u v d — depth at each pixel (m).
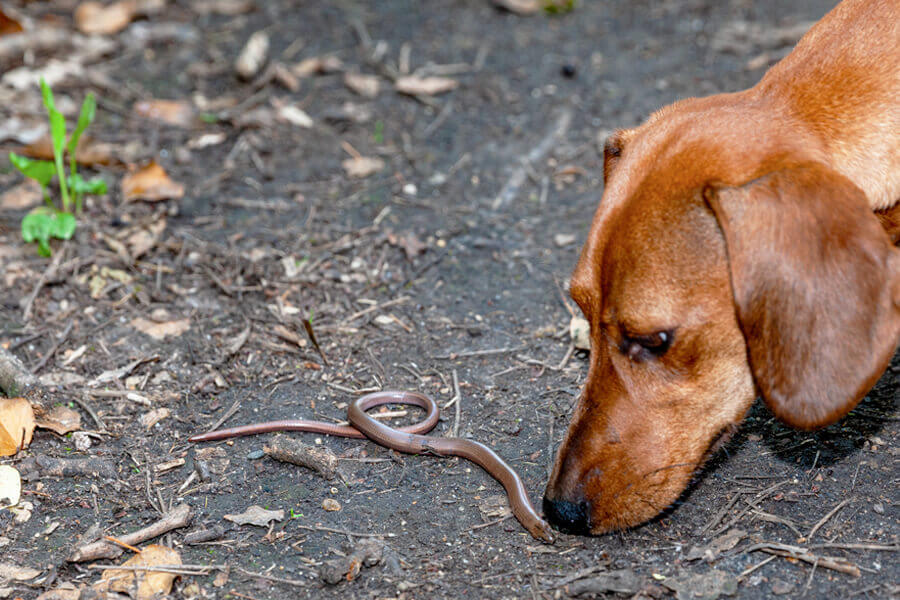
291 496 1.15
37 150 1.45
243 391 1.24
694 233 1.06
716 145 1.07
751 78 1.63
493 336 1.28
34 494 1.15
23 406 1.19
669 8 1.89
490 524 1.13
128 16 1.78
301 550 1.12
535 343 1.28
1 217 1.39
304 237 1.38
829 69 1.10
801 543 1.10
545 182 1.46
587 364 1.25
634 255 1.07
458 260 1.36
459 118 1.56
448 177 1.46
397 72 1.66
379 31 1.80
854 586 1.08
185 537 1.12
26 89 1.55
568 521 1.09
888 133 1.09
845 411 1.04
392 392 1.22
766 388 1.05
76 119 1.51
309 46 1.74
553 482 1.10
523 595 1.08
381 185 1.45
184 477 1.17
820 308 1.04
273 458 1.18
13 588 1.09
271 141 1.50
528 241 1.38
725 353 1.08
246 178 1.45
